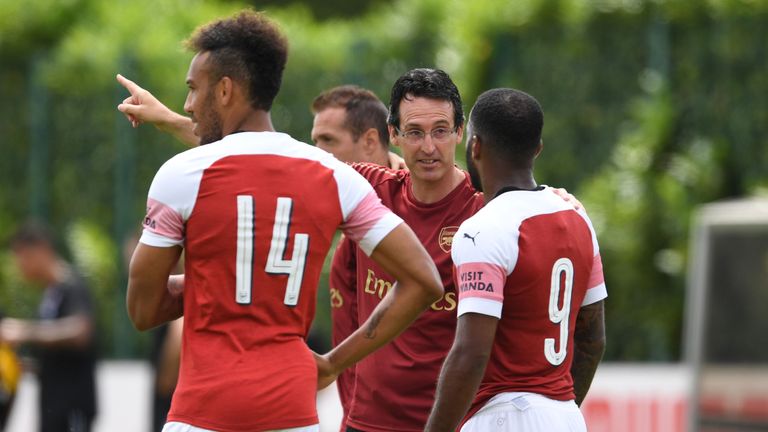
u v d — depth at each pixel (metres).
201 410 13.93
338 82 49.00
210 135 14.75
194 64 14.69
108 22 55.06
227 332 14.05
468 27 45.75
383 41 48.62
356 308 19.59
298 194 14.31
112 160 52.28
